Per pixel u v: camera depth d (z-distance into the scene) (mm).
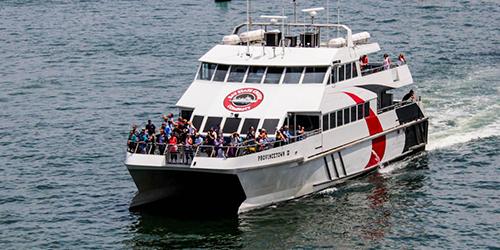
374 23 144000
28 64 125375
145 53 129750
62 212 69438
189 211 68500
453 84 100188
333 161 72000
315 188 71125
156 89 107875
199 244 63125
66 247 63312
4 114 98688
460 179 74938
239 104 70312
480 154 80250
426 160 79250
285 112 69438
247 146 66188
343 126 72625
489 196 71500
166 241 63781
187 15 162500
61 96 106188
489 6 156125
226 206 69125
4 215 69000
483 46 122938
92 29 152000
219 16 159750
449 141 83375
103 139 88312
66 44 139375
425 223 66375
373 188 72625
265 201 68125
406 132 79625
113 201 71375
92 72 118625
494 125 86812
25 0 189500
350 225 65875
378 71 78250
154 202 69938
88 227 66500
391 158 78250
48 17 166750
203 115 70188
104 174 78000
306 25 75688
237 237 64000
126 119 95250
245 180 66000
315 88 70688
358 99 73812
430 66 110125
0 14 171875
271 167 67062
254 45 75125
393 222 66438
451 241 63719
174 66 120500
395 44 126312
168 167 65938
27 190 74438
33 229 66375
